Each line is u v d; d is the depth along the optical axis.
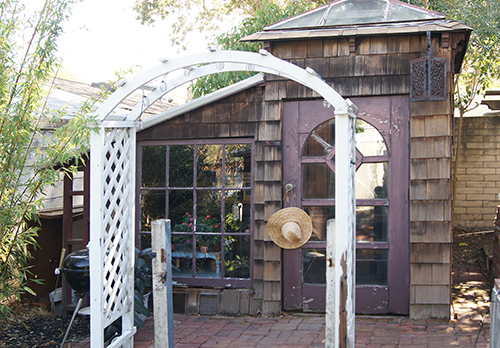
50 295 5.06
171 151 5.11
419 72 4.29
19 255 4.27
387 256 4.53
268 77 4.75
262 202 4.78
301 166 4.72
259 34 4.70
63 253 5.06
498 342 2.48
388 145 4.50
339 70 4.57
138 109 3.78
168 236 3.33
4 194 4.02
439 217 4.33
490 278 5.80
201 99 4.88
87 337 4.43
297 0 9.30
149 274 4.99
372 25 4.55
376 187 4.56
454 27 4.15
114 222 3.58
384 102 4.51
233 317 4.81
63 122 5.21
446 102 4.30
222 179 4.98
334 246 3.13
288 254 4.75
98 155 3.34
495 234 5.59
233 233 4.92
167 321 3.25
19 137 3.96
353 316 3.45
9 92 3.99
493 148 8.24
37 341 4.36
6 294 4.18
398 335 3.98
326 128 4.70
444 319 4.32
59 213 5.68
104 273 3.41
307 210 4.72
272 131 4.76
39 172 4.10
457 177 8.39
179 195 5.09
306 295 4.72
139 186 5.16
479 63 7.50
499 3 6.93
